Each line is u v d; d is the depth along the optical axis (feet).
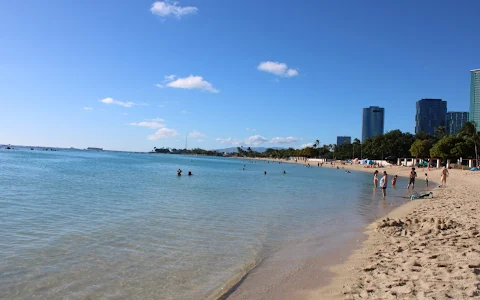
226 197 85.66
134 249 35.88
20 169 171.12
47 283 26.50
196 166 326.85
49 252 34.14
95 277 27.91
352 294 22.97
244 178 175.94
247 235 43.65
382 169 334.65
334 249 37.52
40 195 77.41
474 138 273.95
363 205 75.72
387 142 435.53
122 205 65.77
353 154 538.47
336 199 87.97
